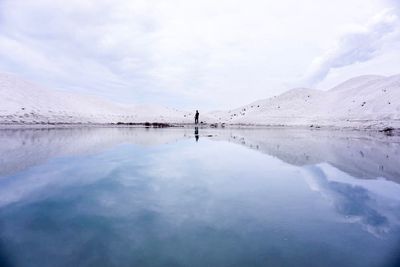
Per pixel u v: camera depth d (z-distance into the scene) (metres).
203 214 5.69
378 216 5.63
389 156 12.84
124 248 4.35
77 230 4.97
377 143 18.62
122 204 6.26
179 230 4.95
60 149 13.96
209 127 48.19
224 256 4.12
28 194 6.94
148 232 4.88
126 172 9.27
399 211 5.86
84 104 56.25
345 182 8.16
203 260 4.02
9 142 15.91
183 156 12.51
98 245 4.47
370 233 4.85
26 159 11.16
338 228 5.04
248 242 4.51
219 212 5.78
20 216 5.60
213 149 14.97
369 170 9.75
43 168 9.69
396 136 25.27
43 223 5.28
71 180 8.23
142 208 6.01
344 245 4.43
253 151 14.30
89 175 8.81
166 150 14.34
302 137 24.14
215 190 7.31
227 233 4.83
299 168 10.09
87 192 7.11
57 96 50.91
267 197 6.78
